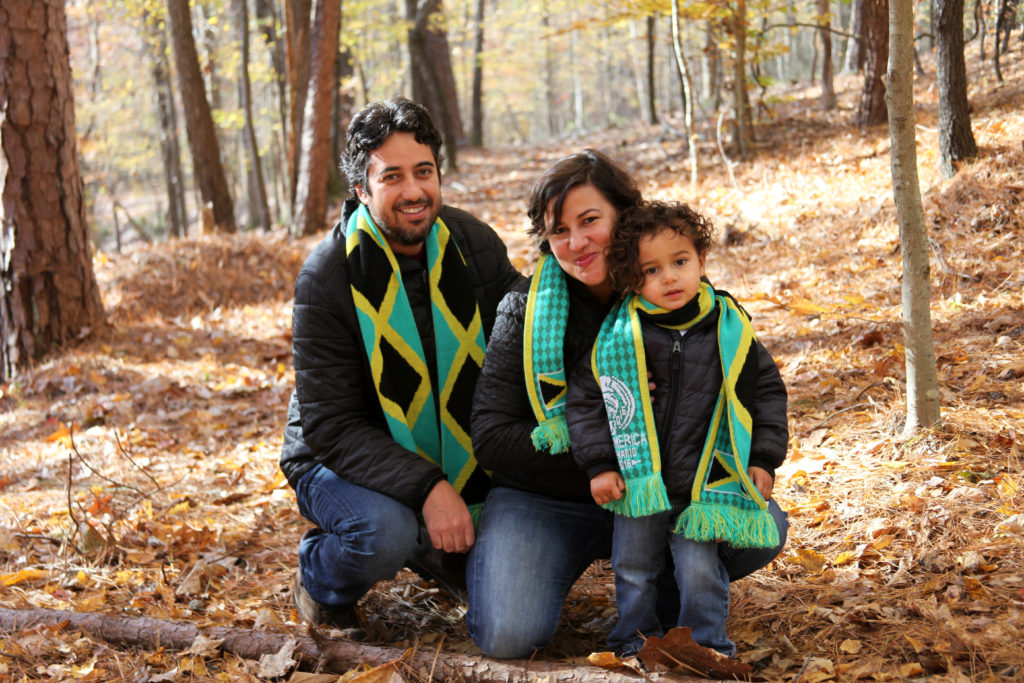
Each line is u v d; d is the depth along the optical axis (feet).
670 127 50.34
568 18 132.57
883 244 20.90
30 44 21.34
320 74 36.70
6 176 21.59
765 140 38.63
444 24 73.46
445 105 58.08
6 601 10.33
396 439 8.84
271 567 11.66
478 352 9.18
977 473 10.43
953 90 22.04
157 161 114.62
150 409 19.42
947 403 12.50
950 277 17.49
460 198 44.93
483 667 7.91
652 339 7.75
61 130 22.06
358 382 8.93
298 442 9.55
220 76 73.61
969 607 8.11
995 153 21.84
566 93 157.48
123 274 28.40
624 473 7.57
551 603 8.19
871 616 8.38
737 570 8.48
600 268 7.82
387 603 10.32
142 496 14.06
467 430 9.22
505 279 9.60
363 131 8.46
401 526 8.54
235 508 13.89
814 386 14.64
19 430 18.65
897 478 10.80
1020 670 7.09
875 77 34.81
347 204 9.21
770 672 7.72
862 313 17.19
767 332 18.08
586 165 7.79
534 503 8.62
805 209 25.32
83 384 20.52
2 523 13.42
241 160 87.15
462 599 10.11
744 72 36.37
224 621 9.92
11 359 22.03
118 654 8.86
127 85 81.66
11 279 21.84
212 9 61.57
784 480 11.56
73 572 11.47
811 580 9.32
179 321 26.22
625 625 7.95
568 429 7.93
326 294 8.73
